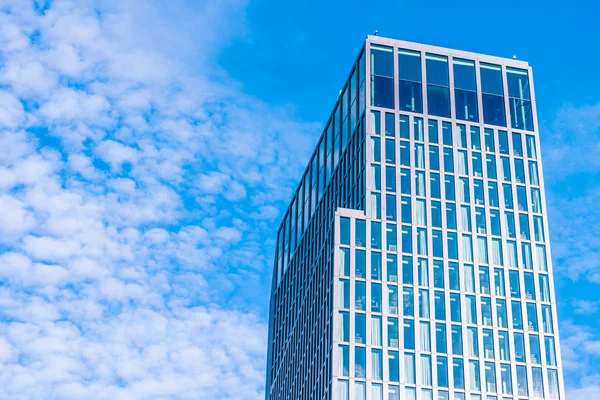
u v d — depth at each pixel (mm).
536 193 133125
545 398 119500
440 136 134375
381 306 121812
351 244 125438
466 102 137750
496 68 141125
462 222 129125
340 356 118062
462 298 123938
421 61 139500
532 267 127812
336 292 122188
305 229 153750
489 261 127062
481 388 118688
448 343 120625
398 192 129500
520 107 139125
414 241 126688
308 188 157750
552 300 126062
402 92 136750
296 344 146750
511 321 123625
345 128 143500
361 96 137875
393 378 117375
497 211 130750
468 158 133750
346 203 135750
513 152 135500
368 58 138625
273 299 171500
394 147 132500
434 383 117875
